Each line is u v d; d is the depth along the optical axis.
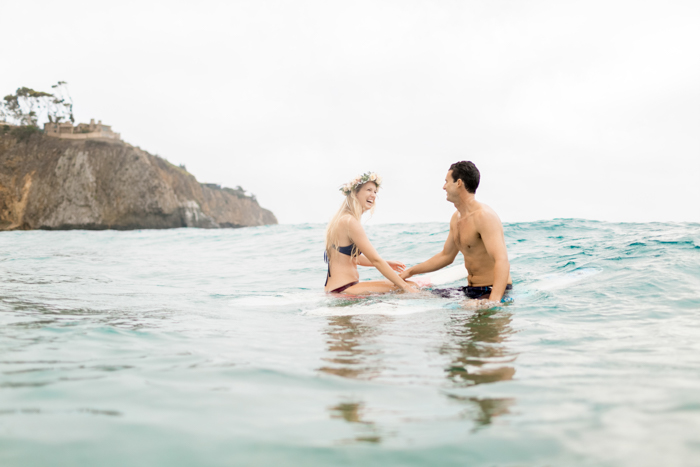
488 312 3.02
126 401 1.29
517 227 9.55
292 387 1.46
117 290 4.26
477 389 1.45
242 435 1.08
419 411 1.25
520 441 1.05
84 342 2.07
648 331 2.34
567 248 6.29
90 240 16.98
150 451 0.98
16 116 68.75
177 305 3.37
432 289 4.17
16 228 57.06
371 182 4.21
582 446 1.01
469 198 3.94
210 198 78.25
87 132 63.75
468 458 0.97
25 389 1.38
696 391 1.38
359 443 1.04
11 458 0.93
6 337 2.12
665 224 8.96
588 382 1.51
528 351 1.98
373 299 3.65
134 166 59.44
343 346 2.09
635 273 3.92
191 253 9.98
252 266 6.98
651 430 1.10
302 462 0.94
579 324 2.57
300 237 12.72
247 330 2.47
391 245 8.52
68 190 57.56
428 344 2.13
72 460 0.93
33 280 4.88
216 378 1.54
